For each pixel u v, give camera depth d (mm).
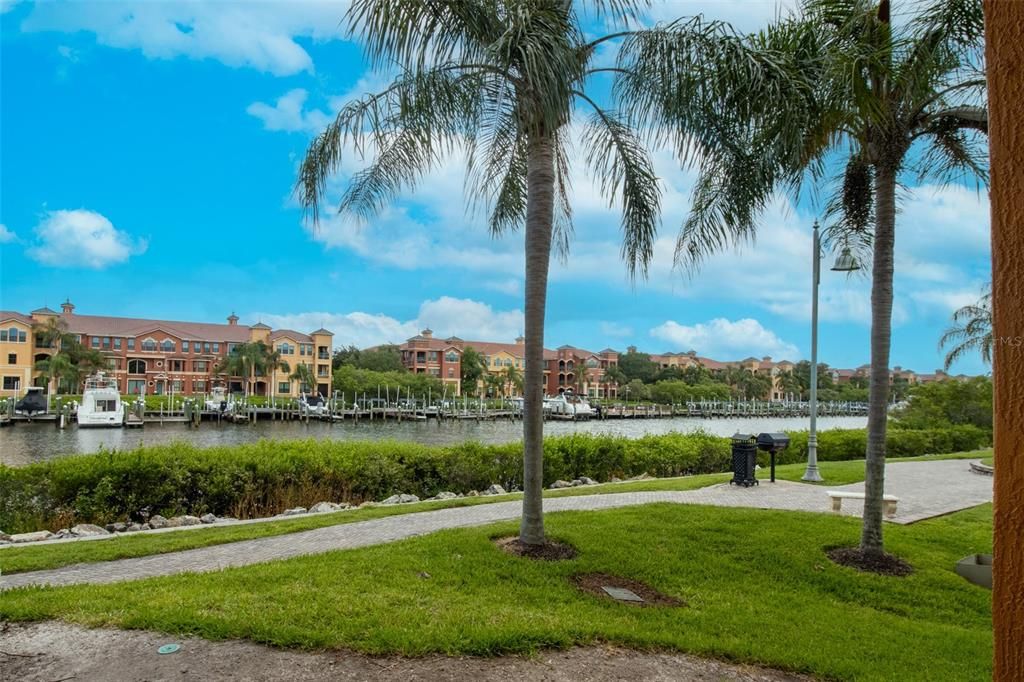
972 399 28953
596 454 15797
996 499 1959
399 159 8102
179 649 4234
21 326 69375
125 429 52875
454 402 81938
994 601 1944
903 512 10523
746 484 13125
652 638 4836
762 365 146000
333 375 86812
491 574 6203
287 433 52719
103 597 5219
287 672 3947
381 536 8266
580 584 6238
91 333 76188
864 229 8820
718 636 5094
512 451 14562
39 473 9812
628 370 121875
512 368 107125
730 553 7520
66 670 3924
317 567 6246
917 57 6992
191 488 10750
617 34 7262
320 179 7352
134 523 10047
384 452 13258
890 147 7406
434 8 6328
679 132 6887
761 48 6797
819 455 20531
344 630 4516
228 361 79562
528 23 6004
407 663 4156
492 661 4273
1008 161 1957
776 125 6586
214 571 6258
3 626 4625
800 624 5523
